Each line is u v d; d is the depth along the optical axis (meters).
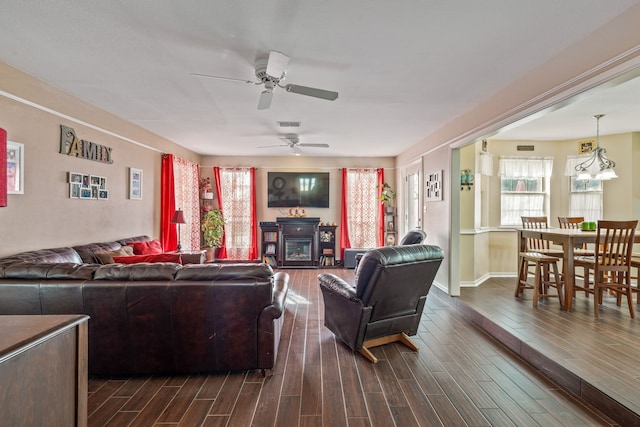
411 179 6.42
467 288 4.73
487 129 3.47
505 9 1.93
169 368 2.43
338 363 2.71
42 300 2.27
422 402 2.17
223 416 2.01
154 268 2.41
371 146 6.21
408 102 3.61
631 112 4.00
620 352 2.62
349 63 2.65
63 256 3.03
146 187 4.89
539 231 4.00
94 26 2.12
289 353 2.89
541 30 2.16
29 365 1.05
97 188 3.80
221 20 2.05
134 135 4.56
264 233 7.04
